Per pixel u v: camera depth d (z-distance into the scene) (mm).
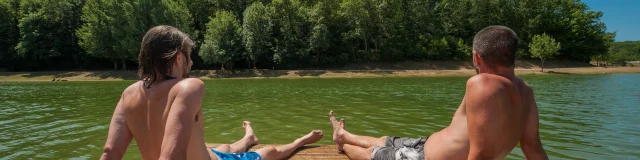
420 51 48594
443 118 9039
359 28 47156
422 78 34312
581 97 13938
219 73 42844
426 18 51156
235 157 3309
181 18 44281
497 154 2473
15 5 48844
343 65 48531
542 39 43938
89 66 49531
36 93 18453
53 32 47844
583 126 7648
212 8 50031
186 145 1976
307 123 8500
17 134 7270
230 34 43656
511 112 2426
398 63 48969
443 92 17141
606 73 41250
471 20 52250
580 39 53188
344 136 4355
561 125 7797
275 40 46375
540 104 11641
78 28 46969
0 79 39781
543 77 33281
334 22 48312
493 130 2367
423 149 3207
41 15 46562
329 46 47656
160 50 2158
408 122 8516
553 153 5531
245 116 9539
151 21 42062
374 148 3668
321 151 4602
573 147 5859
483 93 2375
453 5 52688
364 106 11555
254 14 43562
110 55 44125
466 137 2814
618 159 5156
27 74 42375
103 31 42938
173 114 2012
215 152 3127
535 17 51438
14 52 47719
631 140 6270
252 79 36406
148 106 2191
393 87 21203
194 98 2082
